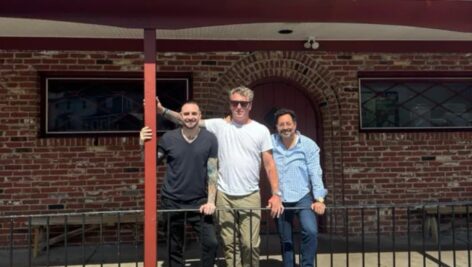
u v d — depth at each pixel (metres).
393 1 4.91
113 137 6.71
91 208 6.60
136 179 6.70
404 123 7.28
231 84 6.90
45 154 6.54
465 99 7.38
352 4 4.89
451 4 4.99
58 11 4.61
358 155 7.05
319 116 7.33
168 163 4.70
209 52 6.72
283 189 4.74
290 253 4.72
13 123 6.49
